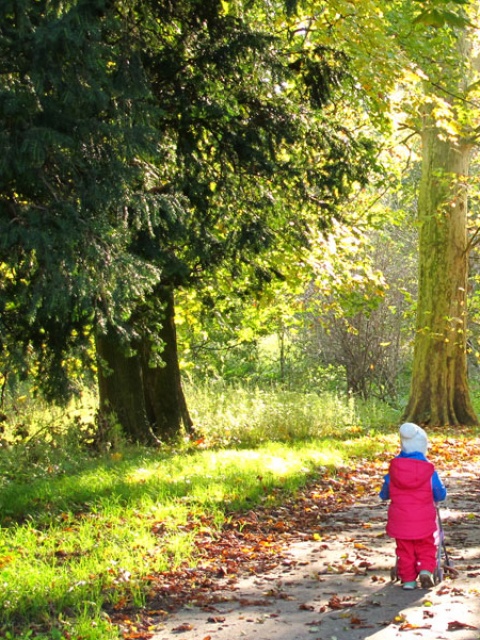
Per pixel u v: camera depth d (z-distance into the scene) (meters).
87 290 9.30
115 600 6.81
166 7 13.05
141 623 6.38
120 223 10.43
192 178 13.99
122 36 11.39
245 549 8.70
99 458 14.82
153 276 10.08
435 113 17.22
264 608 6.74
